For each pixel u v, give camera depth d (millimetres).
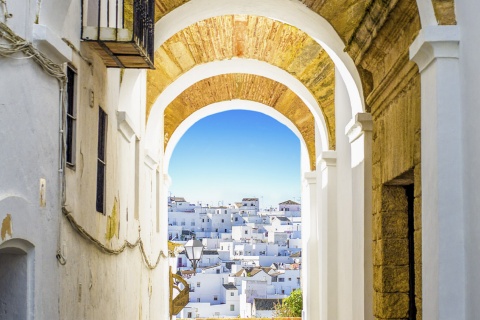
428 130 4781
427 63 4750
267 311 43250
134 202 9477
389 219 6770
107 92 7137
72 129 5641
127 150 8688
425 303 4863
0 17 4055
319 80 10844
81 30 5859
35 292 4648
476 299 4246
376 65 6832
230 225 104062
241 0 8156
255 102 13812
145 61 6711
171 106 13547
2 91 4102
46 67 4766
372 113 7215
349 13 7621
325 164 10641
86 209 6105
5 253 4609
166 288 14156
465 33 4410
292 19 8422
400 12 5359
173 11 8078
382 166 6746
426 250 4844
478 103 4176
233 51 10789
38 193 4703
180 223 102562
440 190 4531
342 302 9984
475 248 4273
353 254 8180
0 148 4055
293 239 84938
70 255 5555
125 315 8555
